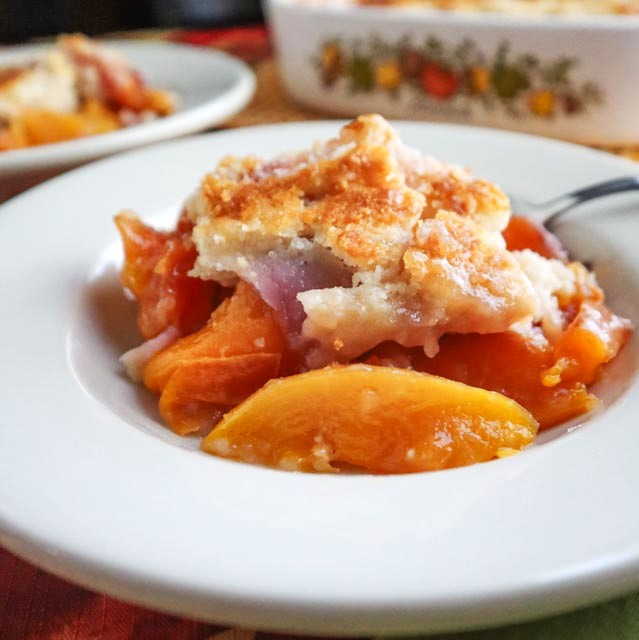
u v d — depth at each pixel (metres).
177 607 0.12
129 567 0.12
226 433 0.17
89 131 0.41
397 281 0.19
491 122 0.38
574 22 0.34
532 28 0.35
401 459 0.17
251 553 0.12
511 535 0.13
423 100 0.39
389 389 0.17
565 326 0.20
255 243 0.20
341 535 0.13
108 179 0.27
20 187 0.31
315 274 0.20
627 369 0.19
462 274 0.19
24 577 0.16
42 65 0.45
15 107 0.42
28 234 0.23
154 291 0.21
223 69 0.45
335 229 0.19
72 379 0.18
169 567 0.12
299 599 0.12
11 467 0.15
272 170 0.22
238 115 0.42
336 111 0.42
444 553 0.12
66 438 0.16
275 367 0.19
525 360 0.19
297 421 0.17
